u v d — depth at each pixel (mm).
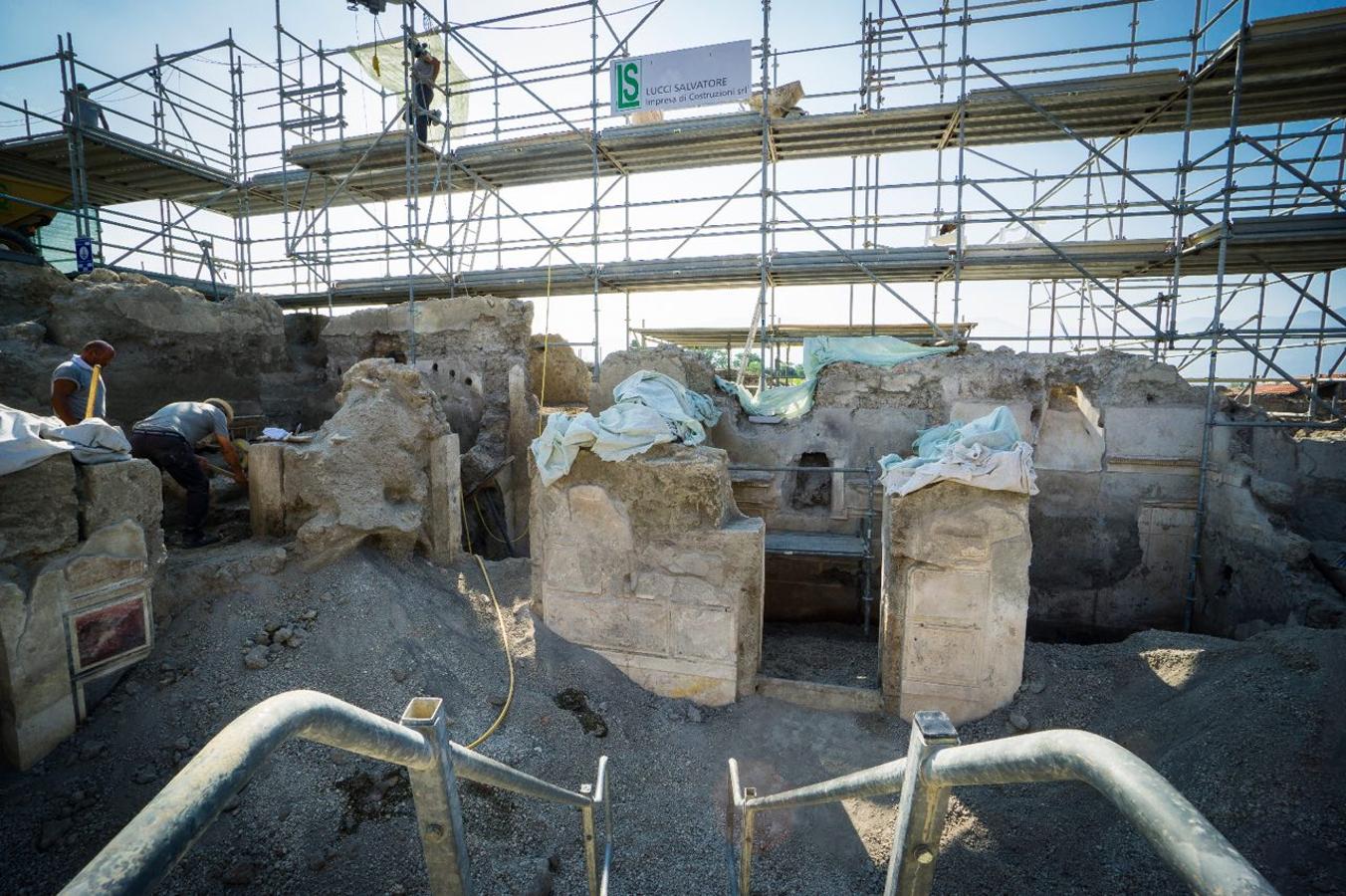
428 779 1289
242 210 11883
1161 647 5262
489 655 5293
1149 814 771
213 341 9086
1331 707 4031
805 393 8758
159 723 4055
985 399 7855
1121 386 7590
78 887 630
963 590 4961
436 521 6387
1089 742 943
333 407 10609
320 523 5328
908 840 1293
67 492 3898
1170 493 7539
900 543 5012
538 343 13000
